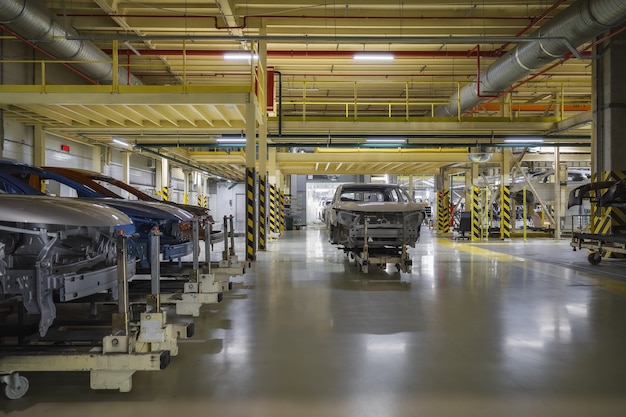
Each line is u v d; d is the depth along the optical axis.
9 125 11.73
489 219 23.08
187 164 22.28
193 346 4.32
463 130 13.91
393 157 18.58
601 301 6.36
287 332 4.81
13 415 2.90
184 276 6.69
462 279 8.34
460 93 14.61
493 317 5.45
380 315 5.57
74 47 10.32
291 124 13.98
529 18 11.73
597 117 11.02
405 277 8.59
